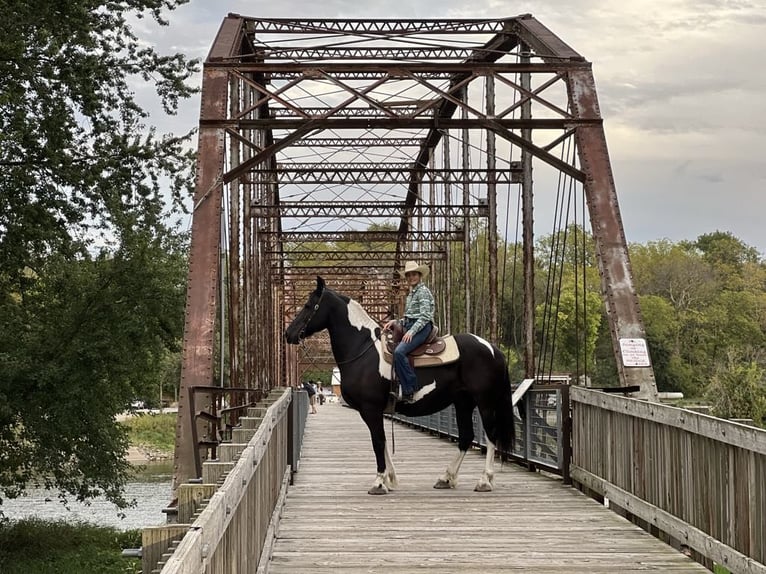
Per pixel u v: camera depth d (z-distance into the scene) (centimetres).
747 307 8338
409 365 1035
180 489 526
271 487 788
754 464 601
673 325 7831
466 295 2828
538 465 1284
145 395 2552
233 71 1480
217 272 1318
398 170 2236
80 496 2394
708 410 803
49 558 2170
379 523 893
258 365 3025
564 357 6725
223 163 1399
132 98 2306
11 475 2452
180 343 2395
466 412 1126
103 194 2225
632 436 891
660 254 9931
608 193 1411
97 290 2277
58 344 2241
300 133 1429
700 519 705
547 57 1590
